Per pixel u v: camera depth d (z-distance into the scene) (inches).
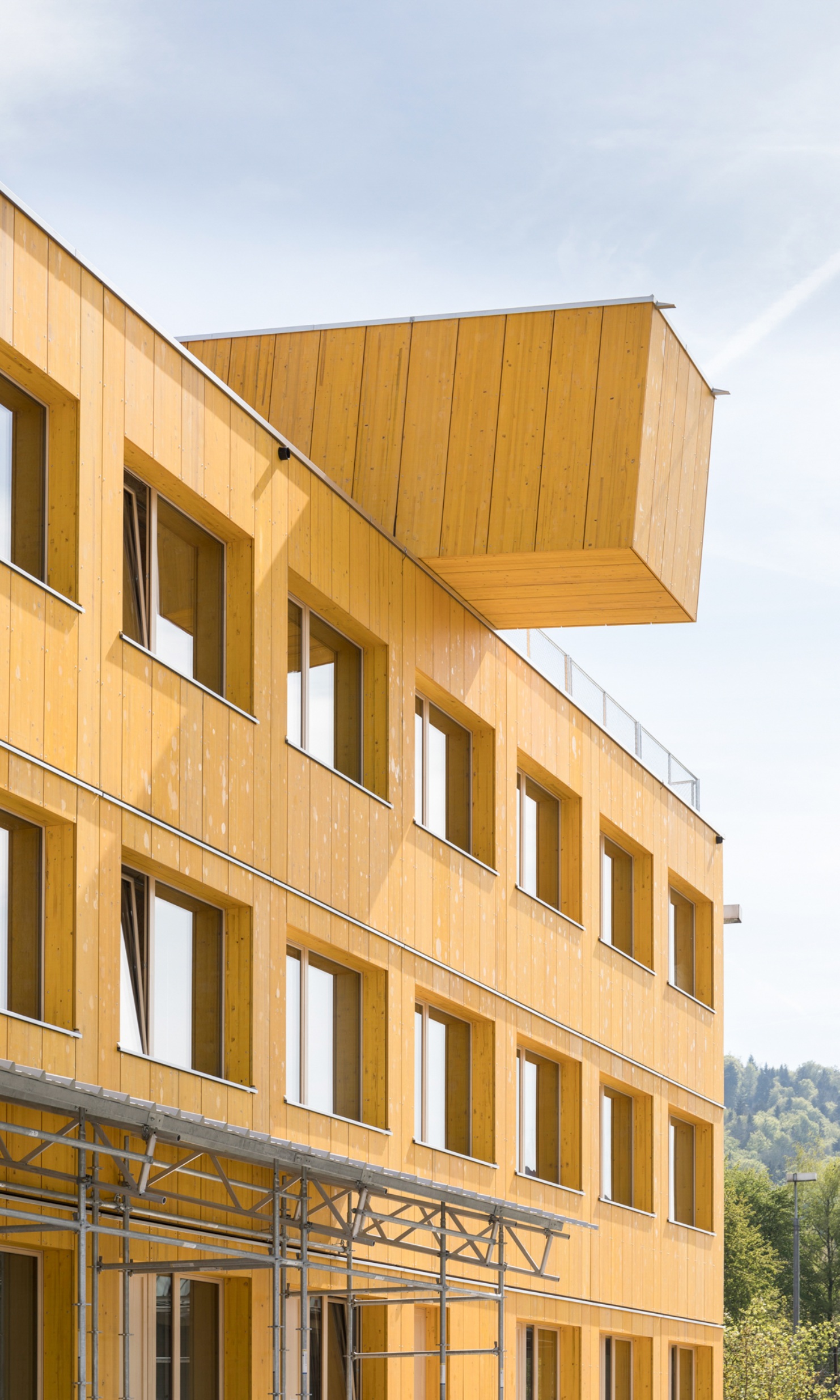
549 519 760.3
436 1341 773.3
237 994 628.4
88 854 538.3
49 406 549.3
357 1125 700.0
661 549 791.1
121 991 562.3
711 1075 1198.9
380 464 789.2
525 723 908.6
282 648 666.8
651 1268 1045.8
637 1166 1064.2
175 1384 581.9
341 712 741.9
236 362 823.1
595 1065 978.1
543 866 961.5
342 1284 684.7
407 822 764.0
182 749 593.6
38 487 545.0
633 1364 1033.5
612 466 756.0
